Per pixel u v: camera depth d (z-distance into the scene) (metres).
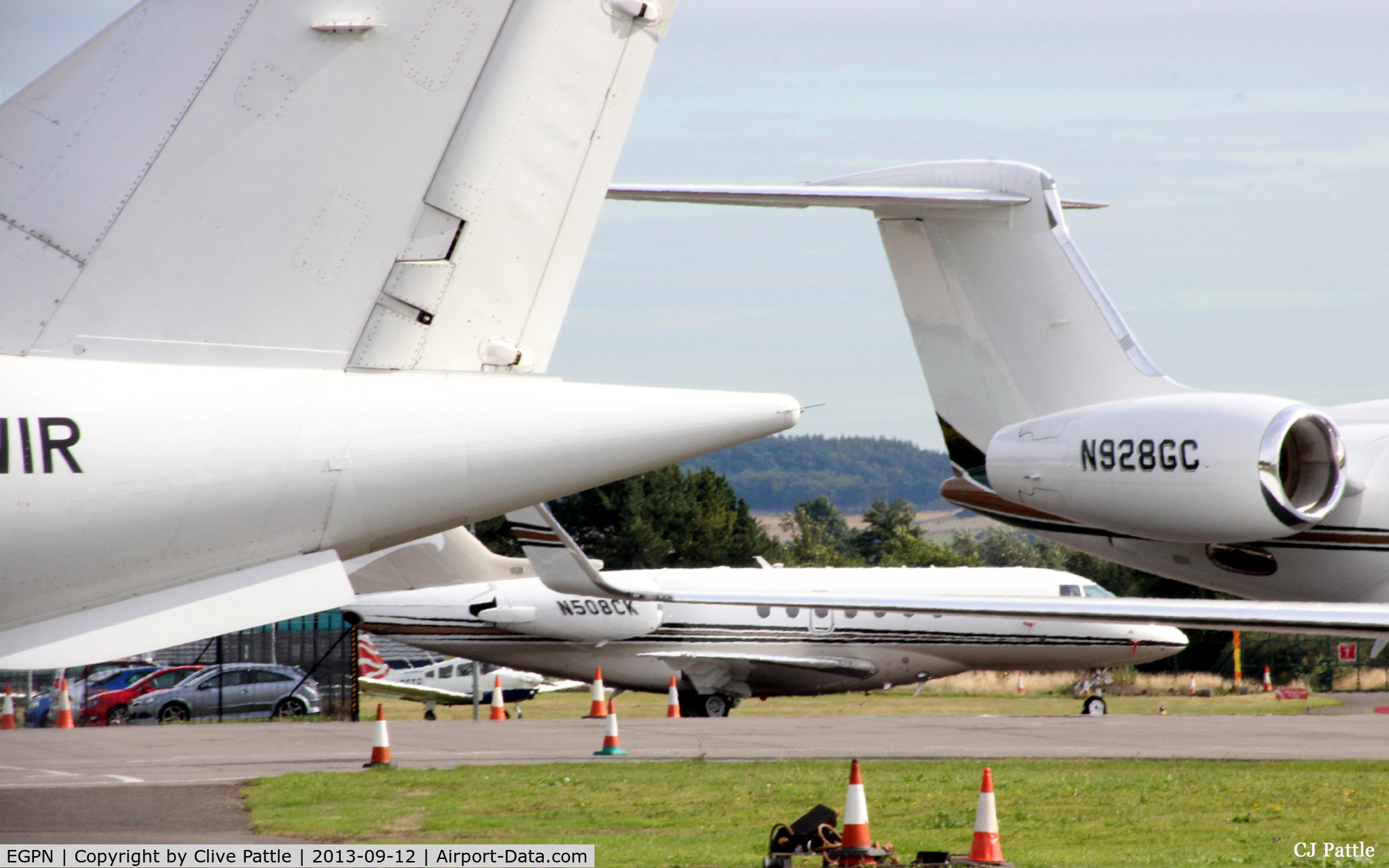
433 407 30.11
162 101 29.34
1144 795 50.56
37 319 28.72
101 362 28.69
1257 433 55.91
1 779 56.78
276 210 29.69
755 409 32.41
